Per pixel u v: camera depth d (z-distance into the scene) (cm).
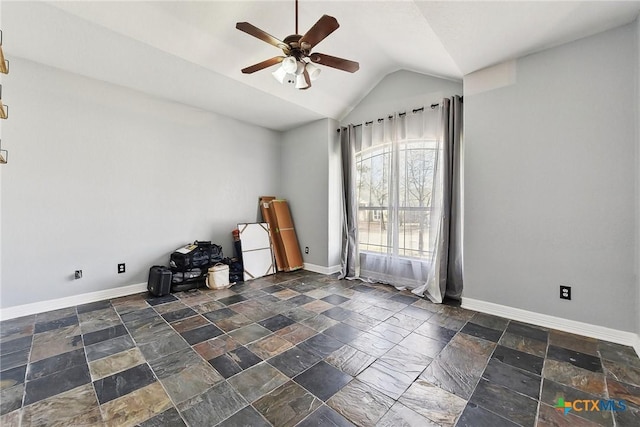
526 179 268
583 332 242
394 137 388
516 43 246
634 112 219
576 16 211
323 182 468
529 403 161
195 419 149
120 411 154
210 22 262
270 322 274
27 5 212
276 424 146
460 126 333
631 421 147
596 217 236
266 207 498
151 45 262
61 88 304
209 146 433
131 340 235
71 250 313
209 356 211
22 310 284
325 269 467
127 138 351
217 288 382
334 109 441
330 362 204
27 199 287
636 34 216
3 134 273
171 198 393
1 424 145
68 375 186
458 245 335
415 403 162
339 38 319
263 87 354
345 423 147
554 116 253
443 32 234
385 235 405
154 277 352
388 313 297
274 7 262
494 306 290
